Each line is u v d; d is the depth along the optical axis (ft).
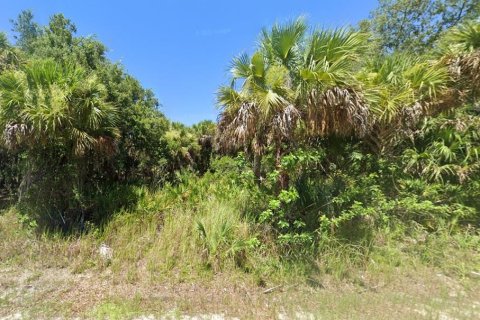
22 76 16.53
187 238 15.28
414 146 19.65
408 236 15.84
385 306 10.50
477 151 17.65
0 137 16.83
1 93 15.84
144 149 26.66
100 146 17.65
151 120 27.20
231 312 10.27
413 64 18.94
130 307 10.39
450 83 18.48
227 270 13.23
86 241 15.72
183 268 13.44
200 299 11.10
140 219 17.97
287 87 14.32
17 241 15.75
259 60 14.15
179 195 20.58
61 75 16.63
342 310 10.15
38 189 18.31
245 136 14.43
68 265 13.98
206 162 37.83
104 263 13.88
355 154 18.01
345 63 14.06
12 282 12.25
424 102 17.65
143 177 27.25
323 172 18.37
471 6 37.04
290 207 14.66
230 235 14.34
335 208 16.15
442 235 15.40
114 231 16.89
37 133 15.29
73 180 18.67
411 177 18.80
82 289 11.84
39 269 13.52
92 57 26.91
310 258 13.51
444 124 19.38
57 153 18.26
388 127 17.89
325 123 14.48
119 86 25.35
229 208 16.43
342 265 13.16
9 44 24.93
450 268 13.35
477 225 16.61
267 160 15.99
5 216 19.19
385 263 13.76
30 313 10.02
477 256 14.11
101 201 19.44
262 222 14.85
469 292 11.51
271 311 10.28
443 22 39.06
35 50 26.91
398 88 17.66
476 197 17.42
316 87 13.48
